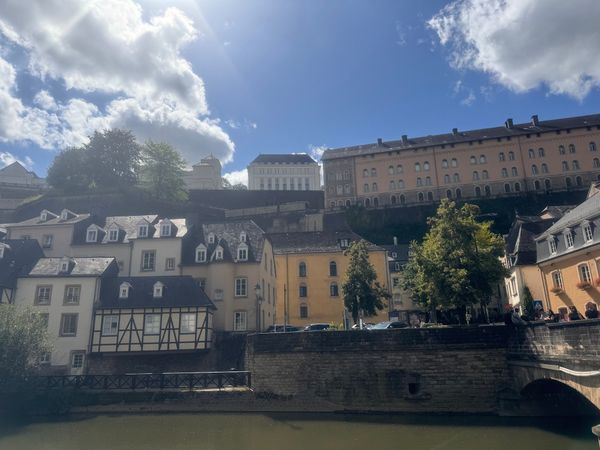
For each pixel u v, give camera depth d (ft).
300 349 82.64
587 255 92.79
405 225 260.62
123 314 103.96
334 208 276.21
